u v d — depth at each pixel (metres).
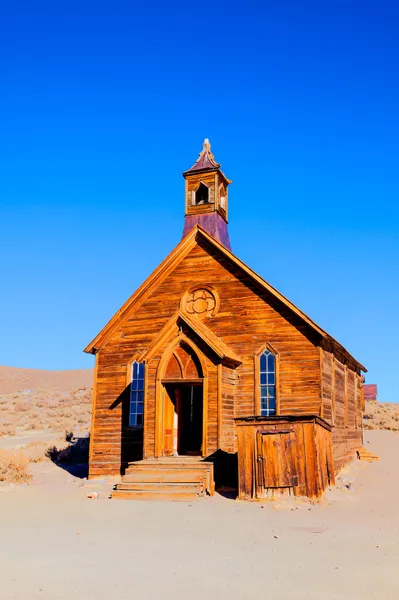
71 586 8.55
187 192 28.45
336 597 8.18
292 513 16.03
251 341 23.89
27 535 12.68
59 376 106.81
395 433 40.72
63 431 47.53
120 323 26.22
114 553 10.79
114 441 25.11
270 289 23.83
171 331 22.81
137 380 25.38
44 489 21.38
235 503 17.95
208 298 25.00
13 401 69.38
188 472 20.23
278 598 8.09
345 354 27.83
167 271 25.86
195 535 12.75
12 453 25.67
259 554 10.80
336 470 24.30
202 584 8.73
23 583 8.70
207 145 29.33
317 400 22.53
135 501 18.48
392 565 10.05
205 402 21.92
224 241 27.92
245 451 18.89
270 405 23.16
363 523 14.62
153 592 8.30
